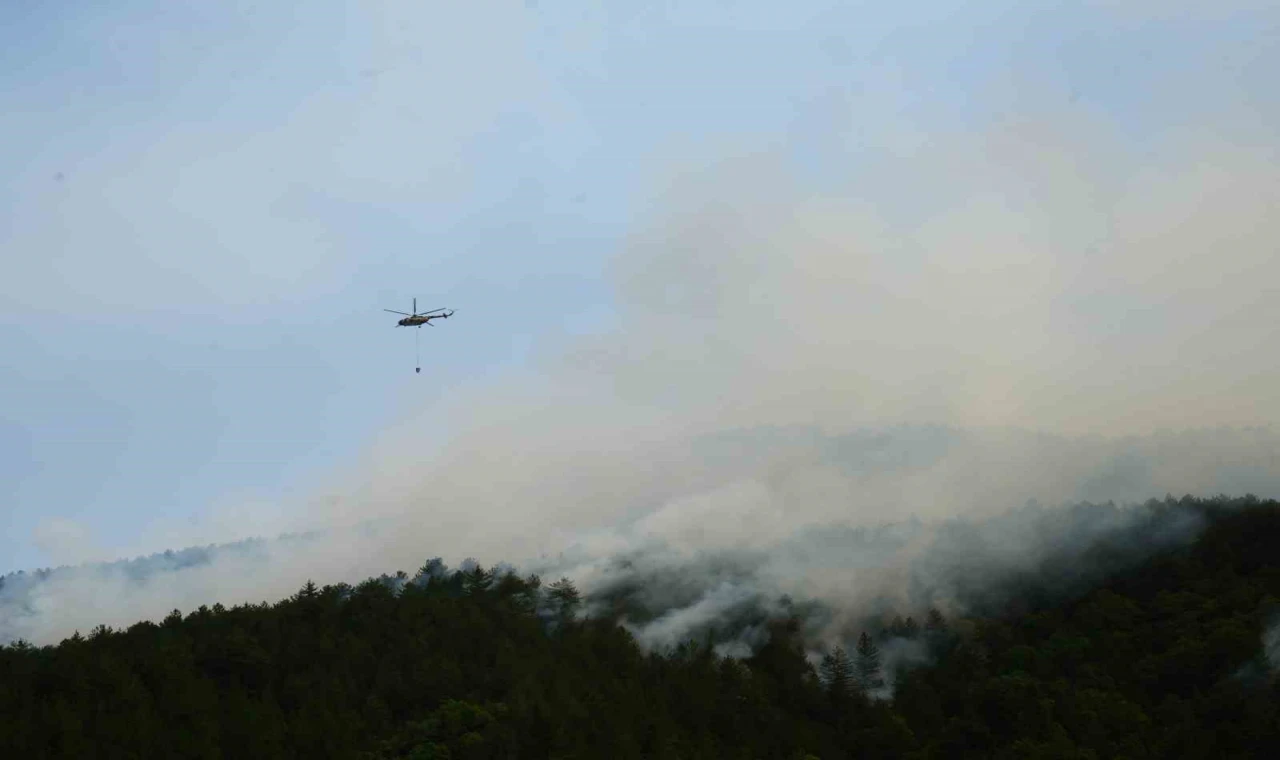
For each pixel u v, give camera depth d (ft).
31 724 439.63
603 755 455.63
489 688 526.57
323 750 453.17
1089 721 506.89
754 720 540.93
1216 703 497.46
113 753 421.18
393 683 517.96
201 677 509.35
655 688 554.05
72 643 538.06
